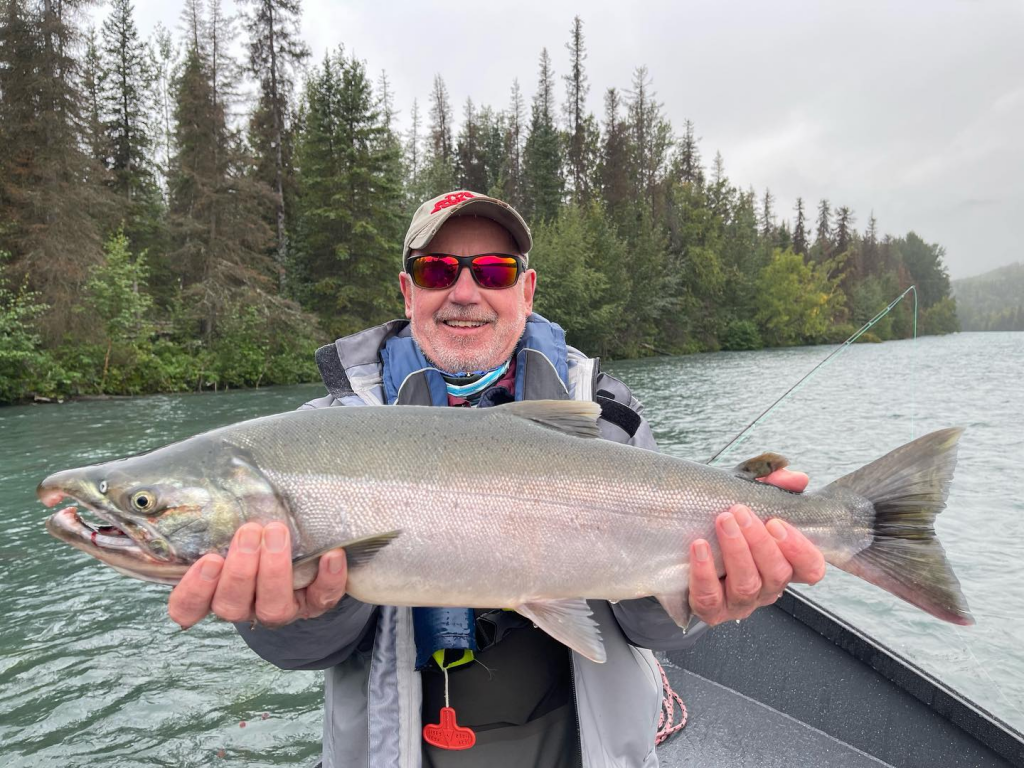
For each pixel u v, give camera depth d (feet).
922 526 2.16
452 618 1.98
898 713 3.05
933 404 15.64
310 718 4.23
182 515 1.90
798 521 2.16
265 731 4.09
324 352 2.41
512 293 2.52
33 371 19.53
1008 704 4.19
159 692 4.48
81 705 4.33
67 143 24.29
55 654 4.95
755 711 3.36
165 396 21.89
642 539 2.06
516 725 2.04
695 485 2.14
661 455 2.19
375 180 33.78
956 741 2.88
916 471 2.18
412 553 1.93
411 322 2.60
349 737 2.01
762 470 2.22
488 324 2.49
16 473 10.07
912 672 3.08
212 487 1.92
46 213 23.31
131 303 22.53
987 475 9.62
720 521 1.87
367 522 1.93
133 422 15.55
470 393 2.50
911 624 5.35
